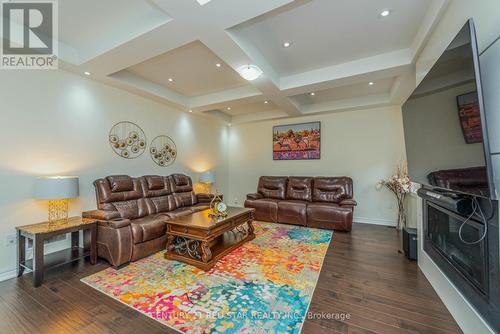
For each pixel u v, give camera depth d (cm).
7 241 245
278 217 464
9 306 188
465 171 138
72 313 179
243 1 178
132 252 274
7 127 248
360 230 414
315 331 157
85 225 264
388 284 220
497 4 122
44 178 248
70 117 306
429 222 231
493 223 129
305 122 553
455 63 140
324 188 479
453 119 147
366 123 487
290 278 233
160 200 395
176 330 160
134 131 395
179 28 211
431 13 204
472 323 145
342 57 303
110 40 248
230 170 668
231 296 201
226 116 614
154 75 367
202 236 265
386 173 467
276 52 290
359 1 201
